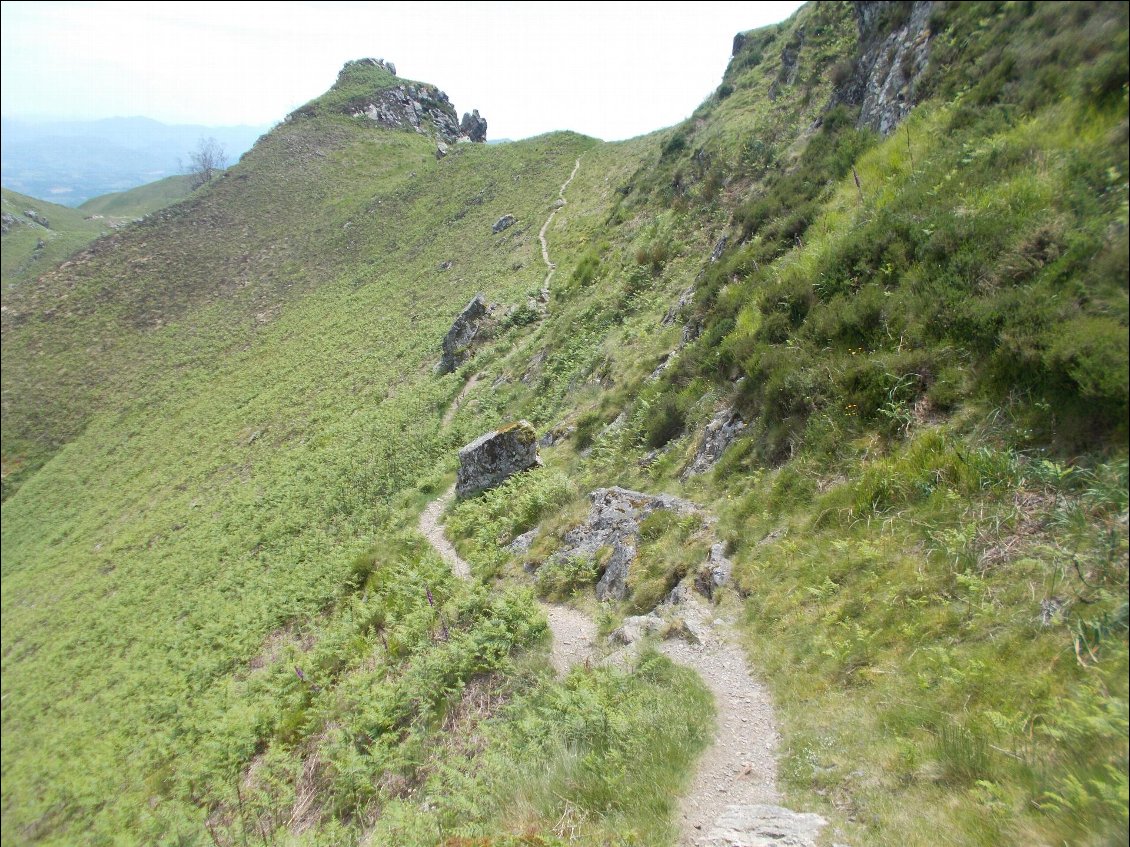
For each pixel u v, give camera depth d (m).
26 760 19.58
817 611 7.20
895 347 8.80
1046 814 3.80
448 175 85.50
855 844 4.25
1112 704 4.08
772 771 5.58
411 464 26.97
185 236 91.12
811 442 9.36
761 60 38.44
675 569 9.64
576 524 13.00
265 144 109.44
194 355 67.50
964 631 5.66
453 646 10.23
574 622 10.32
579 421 19.28
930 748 4.82
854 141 15.34
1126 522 5.20
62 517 47.84
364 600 15.77
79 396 66.31
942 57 12.52
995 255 7.92
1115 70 7.85
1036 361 6.59
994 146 9.17
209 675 17.66
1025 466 6.36
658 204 34.59
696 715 6.53
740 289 14.80
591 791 5.73
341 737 9.65
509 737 7.59
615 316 25.20
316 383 49.69
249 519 31.73
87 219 176.38
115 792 13.92
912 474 7.46
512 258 52.09
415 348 45.91
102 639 27.61
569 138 78.75
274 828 8.80
